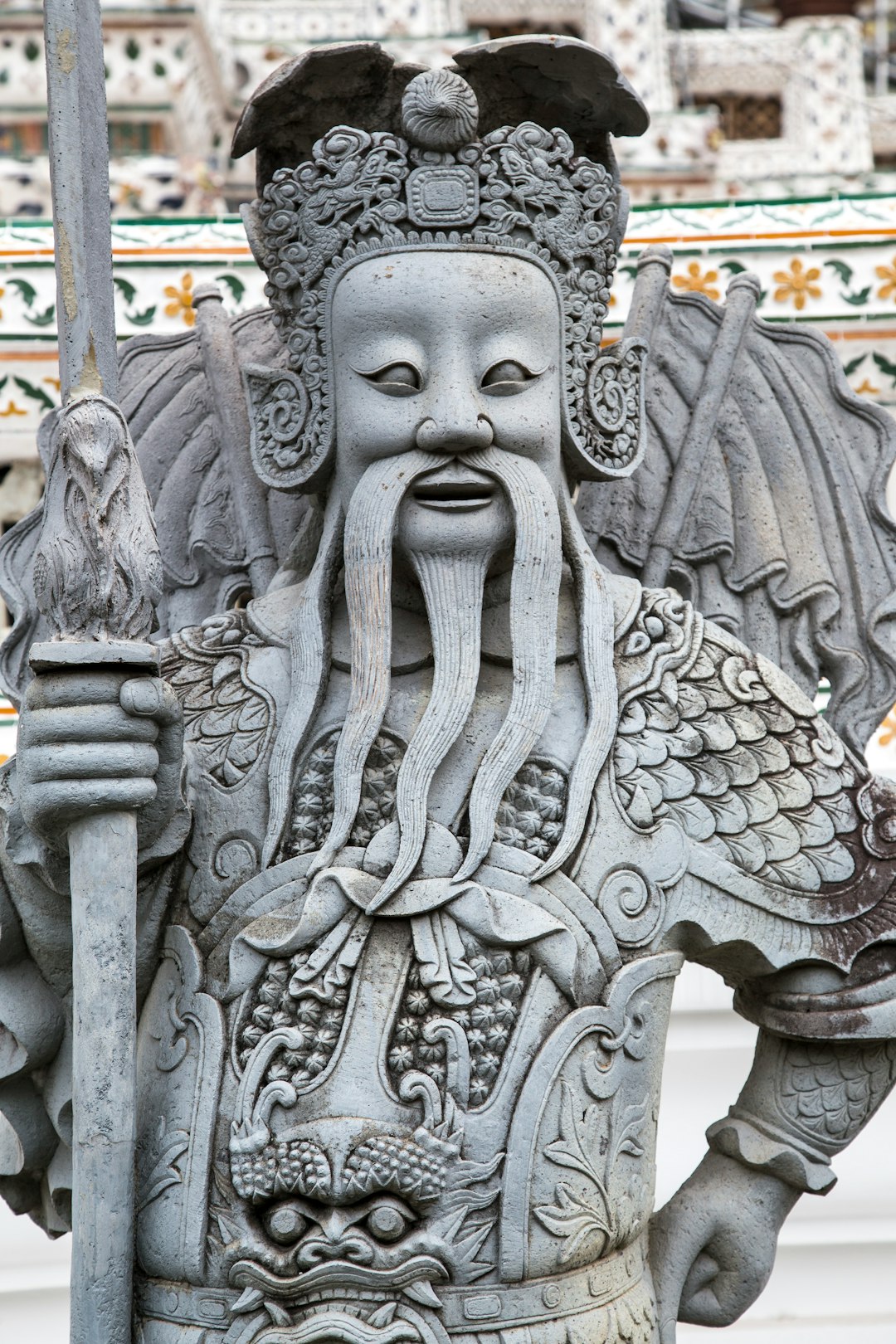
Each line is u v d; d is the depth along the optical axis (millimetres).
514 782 3459
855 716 4055
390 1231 3219
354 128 3604
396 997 3322
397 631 3605
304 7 9797
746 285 4344
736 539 4148
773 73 10102
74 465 3254
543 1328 3279
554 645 3512
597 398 3660
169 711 3264
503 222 3500
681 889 3473
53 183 3357
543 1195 3279
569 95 3695
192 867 3527
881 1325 5324
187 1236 3312
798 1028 3512
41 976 3617
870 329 5680
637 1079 3430
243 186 8742
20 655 4133
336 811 3434
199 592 4246
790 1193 3609
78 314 3340
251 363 3908
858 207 5719
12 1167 3777
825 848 3555
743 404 4262
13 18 8672
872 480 4207
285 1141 3264
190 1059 3404
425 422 3434
